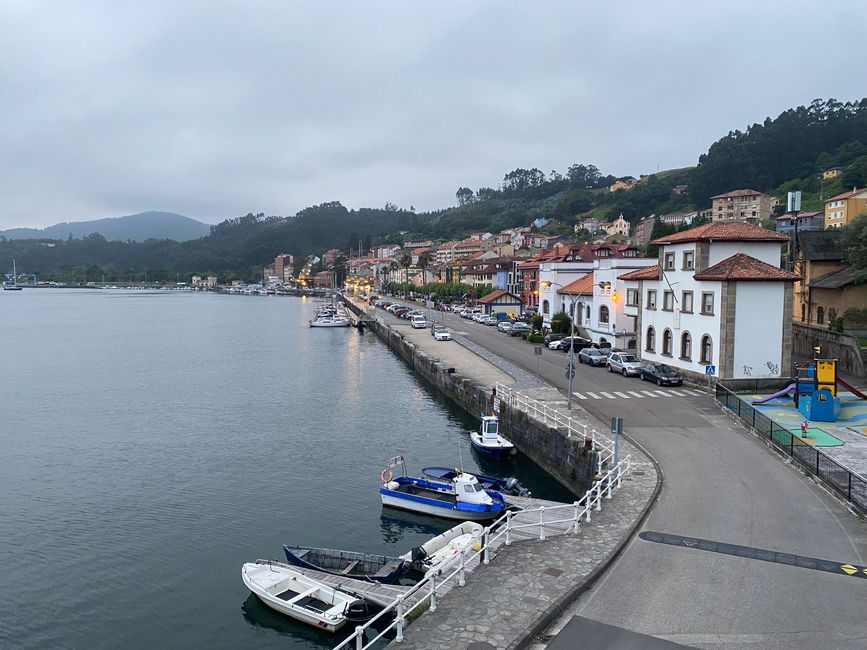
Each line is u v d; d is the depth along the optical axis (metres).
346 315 168.62
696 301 49.91
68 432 52.38
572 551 20.47
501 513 31.50
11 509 35.47
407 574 25.64
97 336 133.38
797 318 69.81
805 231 71.62
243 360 95.62
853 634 15.48
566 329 82.19
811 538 21.17
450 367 64.50
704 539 21.22
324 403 63.16
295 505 35.69
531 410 43.16
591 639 15.45
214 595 26.23
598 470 29.48
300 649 22.66
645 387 49.94
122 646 23.05
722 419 38.81
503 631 15.90
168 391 70.62
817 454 27.47
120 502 36.41
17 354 104.12
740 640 15.28
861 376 50.72
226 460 44.12
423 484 36.03
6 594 26.55
